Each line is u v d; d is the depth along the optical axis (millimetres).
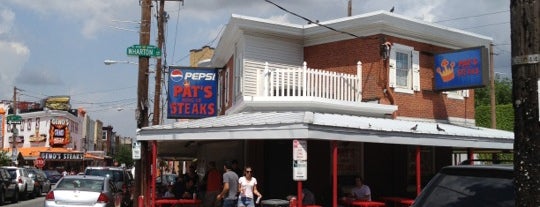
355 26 18750
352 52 19156
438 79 19547
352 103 17469
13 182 27047
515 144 4324
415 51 19469
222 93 24609
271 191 17406
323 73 17828
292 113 14664
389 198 17203
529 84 4246
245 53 19078
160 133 14984
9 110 66312
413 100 19266
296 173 12234
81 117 76188
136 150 18938
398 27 18656
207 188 16312
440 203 5195
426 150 20609
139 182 18734
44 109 66375
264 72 17703
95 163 74750
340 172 17703
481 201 4945
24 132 64750
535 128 4191
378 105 17828
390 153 19219
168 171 55875
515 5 4375
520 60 4305
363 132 13336
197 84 21922
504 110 33125
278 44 19844
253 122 13492
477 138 16500
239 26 18797
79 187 16203
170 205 17516
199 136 14211
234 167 15711
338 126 12828
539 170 4145
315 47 20172
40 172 34781
